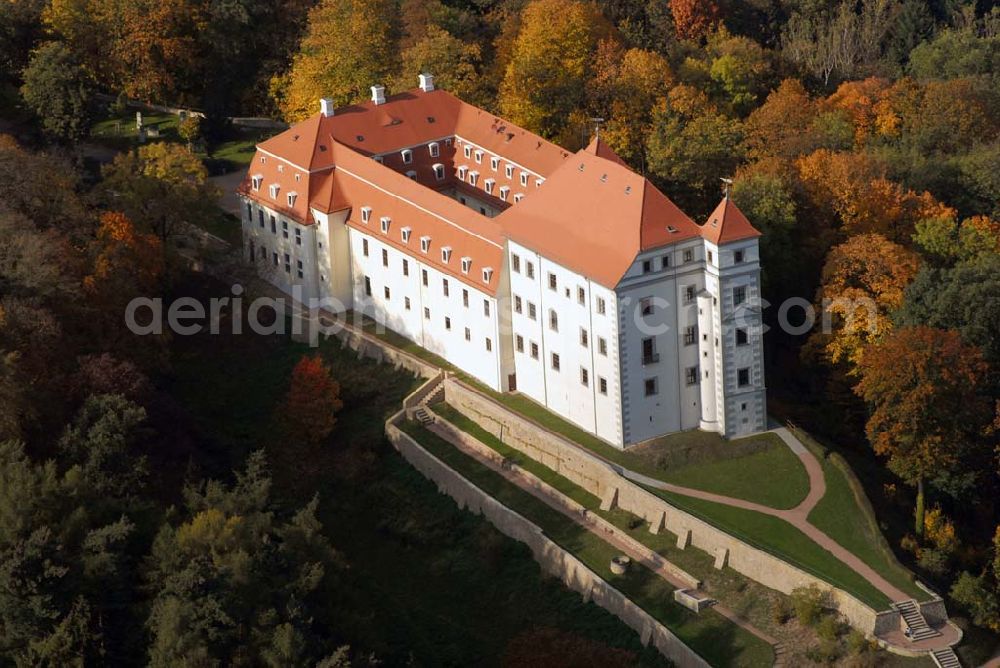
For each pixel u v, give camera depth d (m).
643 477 186.75
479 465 197.25
